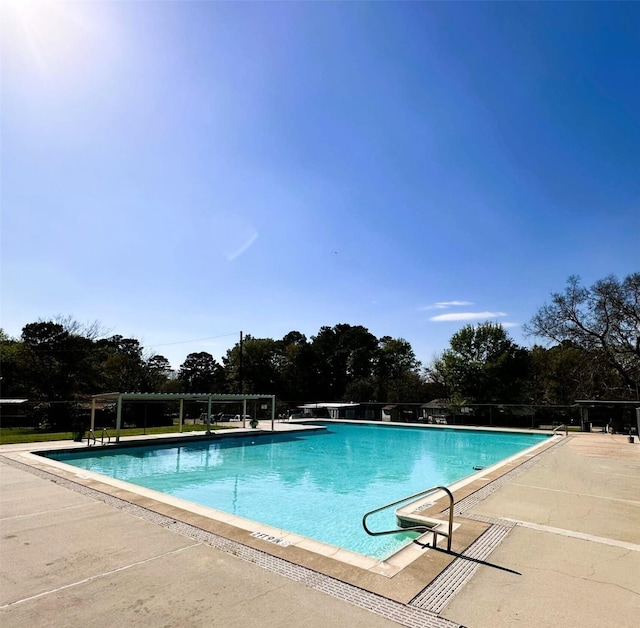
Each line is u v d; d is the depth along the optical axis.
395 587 4.00
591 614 3.52
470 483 9.27
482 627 3.32
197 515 6.38
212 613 3.50
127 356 44.38
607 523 6.20
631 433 21.45
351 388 48.97
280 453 18.66
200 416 33.19
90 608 3.58
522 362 36.12
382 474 14.13
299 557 4.72
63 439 17.33
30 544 5.13
